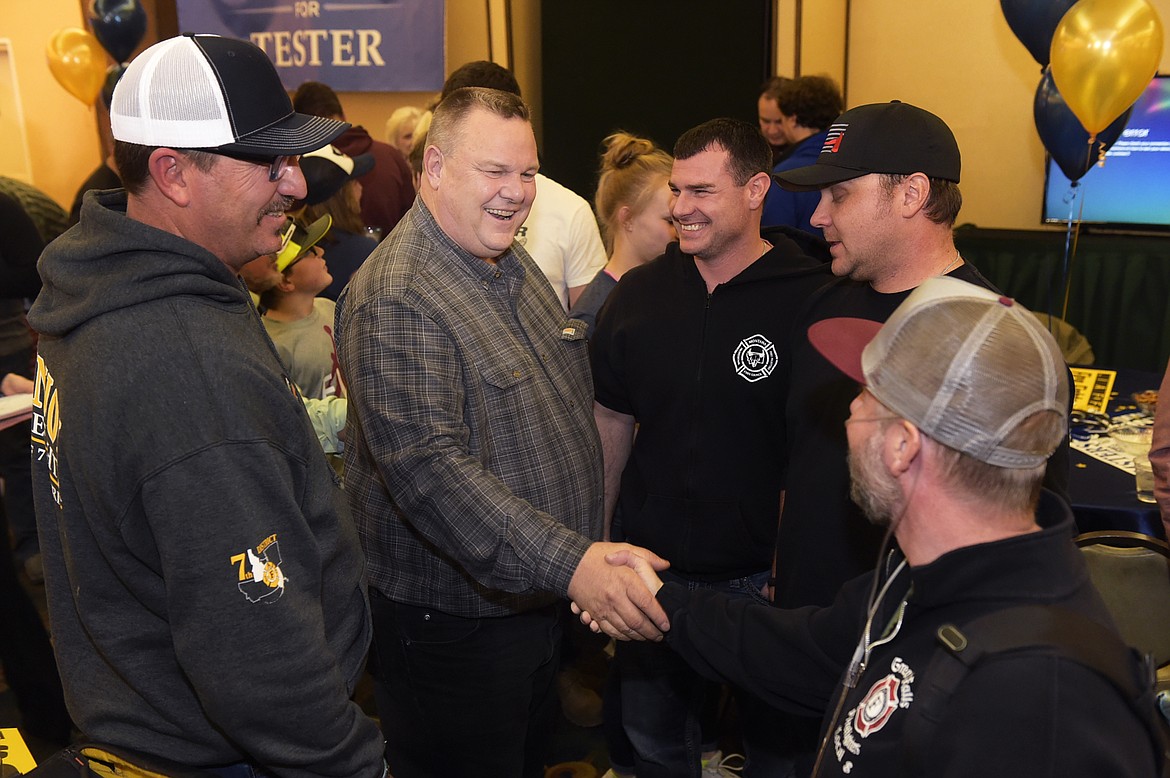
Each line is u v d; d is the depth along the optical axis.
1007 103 4.78
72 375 1.07
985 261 4.54
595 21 5.79
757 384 1.88
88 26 5.71
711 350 1.92
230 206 1.15
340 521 1.30
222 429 1.07
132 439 1.04
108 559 1.11
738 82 5.64
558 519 1.68
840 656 1.14
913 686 0.89
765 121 4.24
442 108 1.59
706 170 1.82
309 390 2.39
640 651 1.94
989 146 4.89
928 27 4.96
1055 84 2.97
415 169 2.51
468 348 1.57
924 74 5.03
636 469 2.06
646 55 5.75
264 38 5.66
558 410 1.70
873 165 1.50
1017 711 0.79
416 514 1.53
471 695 1.76
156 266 1.08
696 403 1.93
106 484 1.05
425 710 1.79
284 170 1.20
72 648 1.24
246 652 1.08
